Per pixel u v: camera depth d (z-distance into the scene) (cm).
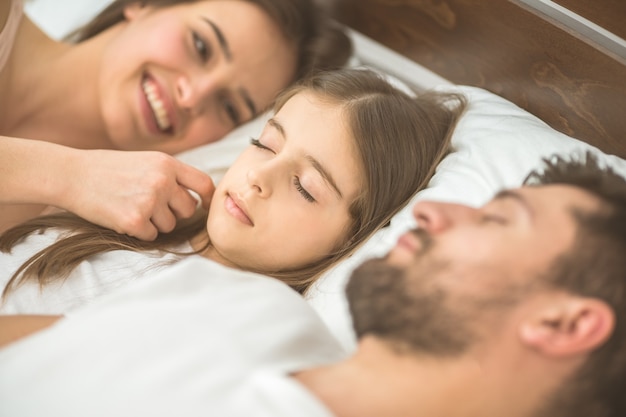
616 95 108
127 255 104
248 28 139
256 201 100
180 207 108
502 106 113
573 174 84
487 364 69
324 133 104
